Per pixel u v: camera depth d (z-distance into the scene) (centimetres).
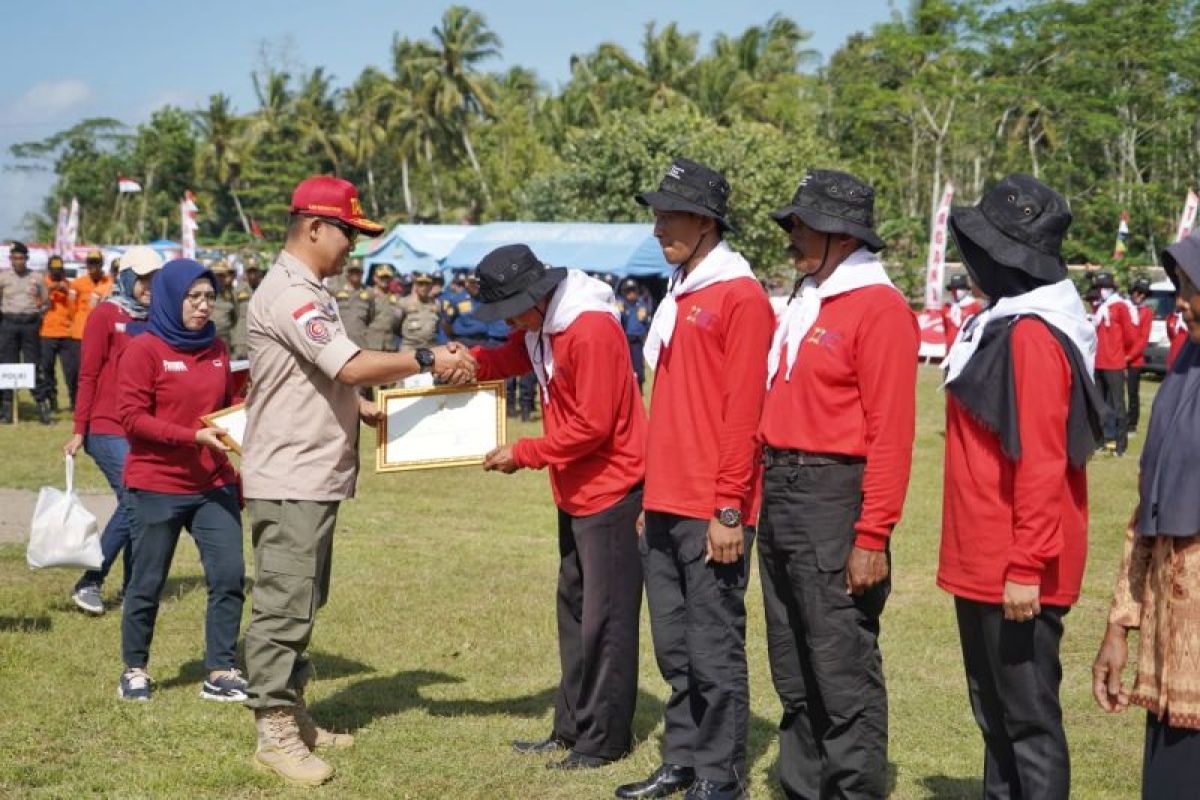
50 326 1667
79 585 696
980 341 356
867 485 383
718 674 435
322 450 462
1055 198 356
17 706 531
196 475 545
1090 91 4109
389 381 466
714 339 425
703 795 433
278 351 458
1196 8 4028
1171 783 317
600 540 473
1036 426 339
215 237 7725
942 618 720
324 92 7312
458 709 550
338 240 469
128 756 480
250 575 805
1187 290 313
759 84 5641
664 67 5916
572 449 462
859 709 402
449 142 6769
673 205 426
